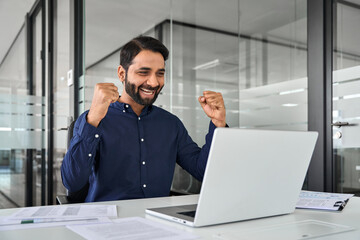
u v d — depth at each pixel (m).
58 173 3.46
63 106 3.28
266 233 0.82
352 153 2.52
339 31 2.61
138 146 1.61
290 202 1.04
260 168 0.91
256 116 3.07
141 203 1.22
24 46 3.57
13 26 3.54
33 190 3.54
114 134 1.57
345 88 2.56
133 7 2.96
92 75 2.81
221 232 0.83
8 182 3.44
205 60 3.09
